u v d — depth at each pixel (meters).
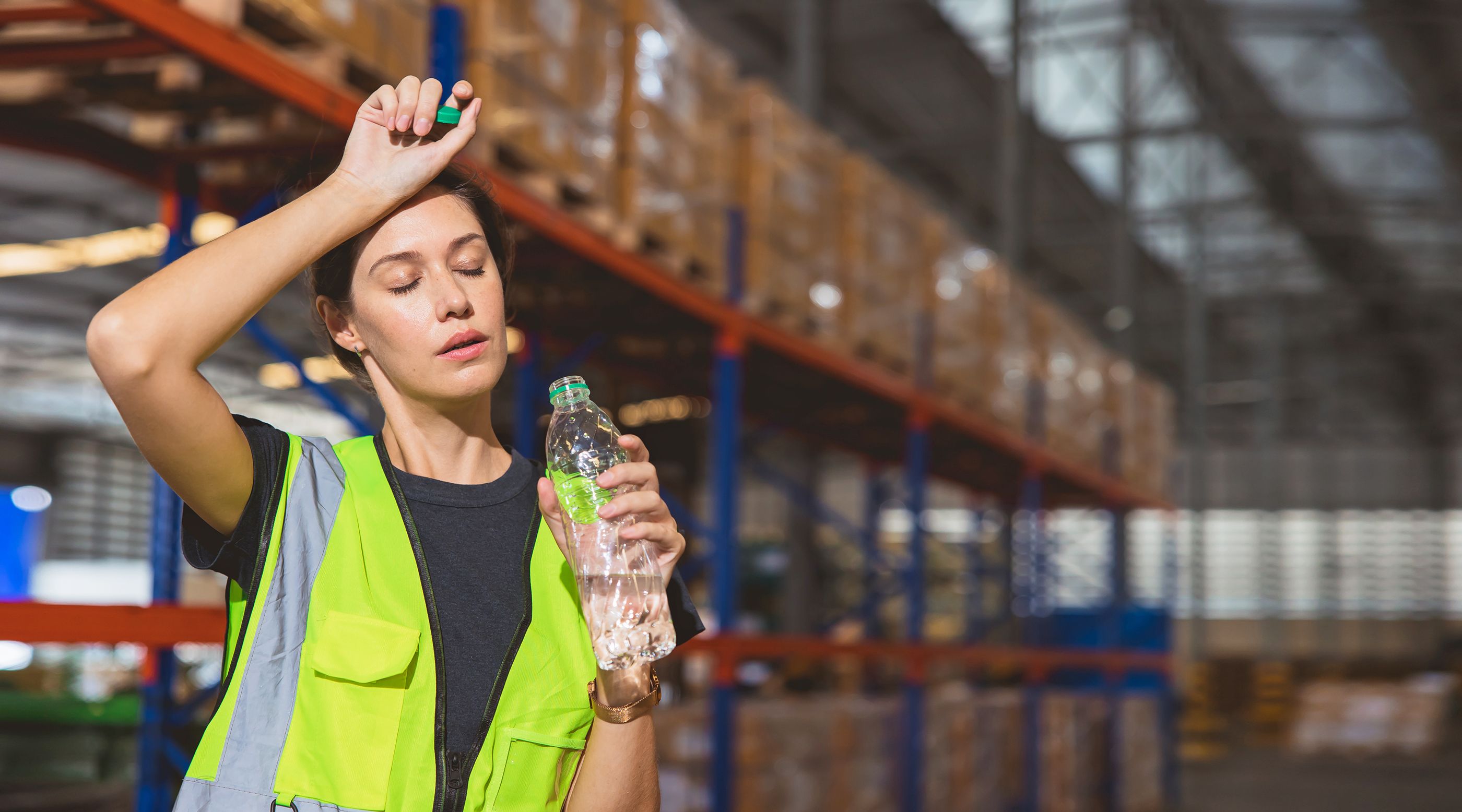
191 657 8.36
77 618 2.52
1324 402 37.56
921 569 7.66
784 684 11.57
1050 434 10.02
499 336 1.41
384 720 1.30
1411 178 25.61
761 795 6.20
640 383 7.33
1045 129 22.09
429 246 1.38
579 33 4.50
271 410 23.08
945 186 23.34
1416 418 37.47
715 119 5.56
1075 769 10.82
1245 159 24.64
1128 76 20.06
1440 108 23.27
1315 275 30.34
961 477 11.60
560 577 1.43
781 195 5.98
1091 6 20.00
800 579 11.91
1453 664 29.97
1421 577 35.56
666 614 1.36
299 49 3.41
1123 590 12.79
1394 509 36.09
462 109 1.41
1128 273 19.58
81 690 7.80
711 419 8.26
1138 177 23.88
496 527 1.42
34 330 20.14
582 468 1.40
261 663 1.27
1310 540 36.22
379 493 1.38
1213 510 36.16
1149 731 12.81
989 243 25.09
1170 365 34.41
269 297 1.25
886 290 7.13
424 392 1.38
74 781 6.09
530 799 1.34
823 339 6.42
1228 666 28.45
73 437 24.88
